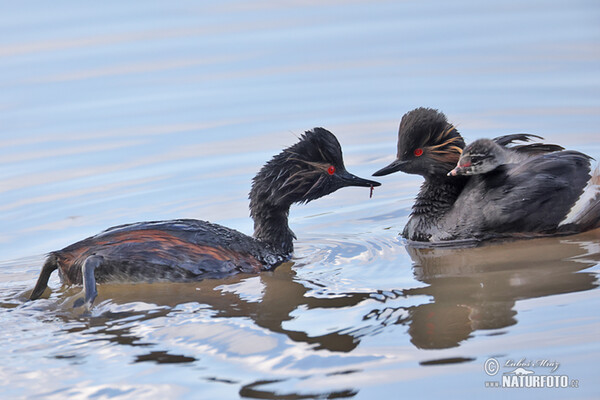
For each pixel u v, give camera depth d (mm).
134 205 16969
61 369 10375
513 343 10469
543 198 14703
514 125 19641
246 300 12367
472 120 20047
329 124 20500
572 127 19391
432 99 21312
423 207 15727
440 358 10234
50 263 12883
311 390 9656
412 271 13555
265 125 20547
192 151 19438
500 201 14828
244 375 10039
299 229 16234
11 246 15375
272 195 14617
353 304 12062
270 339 10938
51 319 11914
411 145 15836
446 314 11500
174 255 13078
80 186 17953
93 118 21219
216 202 17047
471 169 15086
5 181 18250
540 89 21484
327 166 14984
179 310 12039
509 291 12219
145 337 11164
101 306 12266
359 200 17688
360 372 9992
